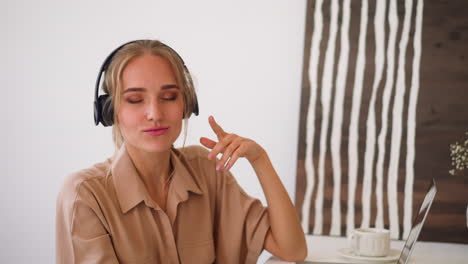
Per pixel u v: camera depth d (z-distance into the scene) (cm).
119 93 104
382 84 208
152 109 102
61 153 235
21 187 237
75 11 234
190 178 118
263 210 125
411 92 207
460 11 205
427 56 206
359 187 208
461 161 201
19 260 238
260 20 223
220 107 226
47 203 236
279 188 122
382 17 209
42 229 237
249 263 125
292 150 222
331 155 210
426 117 206
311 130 211
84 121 234
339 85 210
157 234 110
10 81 237
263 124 224
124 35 232
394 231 206
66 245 105
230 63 225
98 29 233
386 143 208
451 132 204
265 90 223
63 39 234
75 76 234
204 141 117
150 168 112
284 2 222
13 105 237
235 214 125
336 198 209
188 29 228
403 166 206
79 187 105
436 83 206
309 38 212
